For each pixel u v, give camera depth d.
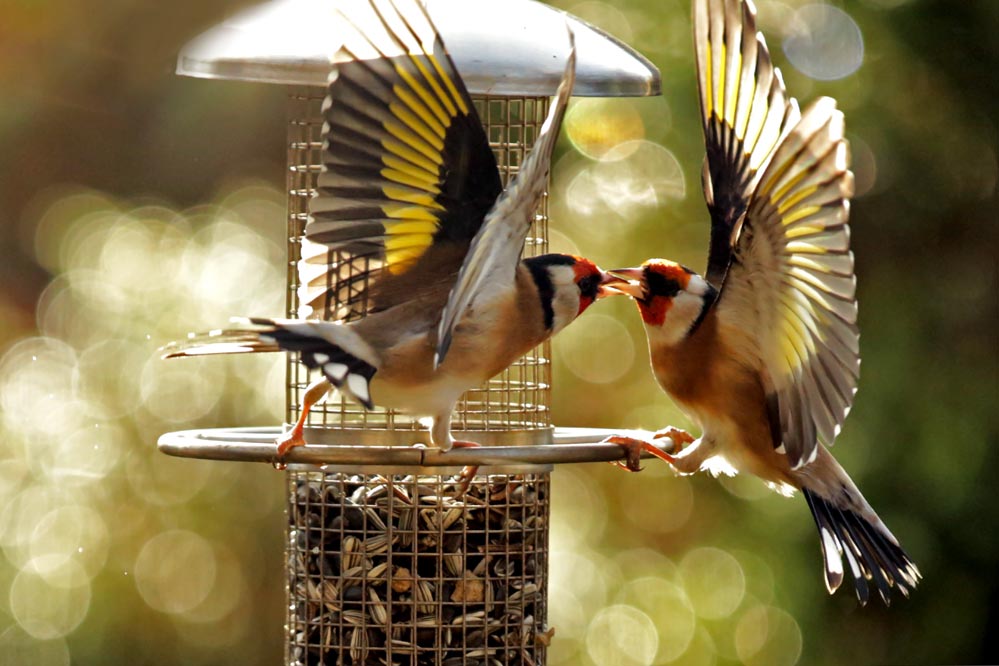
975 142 12.94
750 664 13.09
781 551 13.11
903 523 12.68
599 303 12.88
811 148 8.70
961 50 12.87
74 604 13.47
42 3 15.07
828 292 9.12
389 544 10.23
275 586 13.84
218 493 13.78
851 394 9.14
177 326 13.58
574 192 12.84
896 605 13.07
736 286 9.75
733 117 10.18
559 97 7.61
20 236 14.68
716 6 10.00
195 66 9.21
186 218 14.48
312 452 8.93
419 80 8.72
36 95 15.05
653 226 12.68
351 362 8.73
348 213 8.78
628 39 12.70
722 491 13.28
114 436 13.53
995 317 13.02
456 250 8.96
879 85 12.74
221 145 14.81
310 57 9.02
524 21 9.52
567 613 13.34
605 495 13.49
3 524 13.43
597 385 12.85
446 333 7.77
